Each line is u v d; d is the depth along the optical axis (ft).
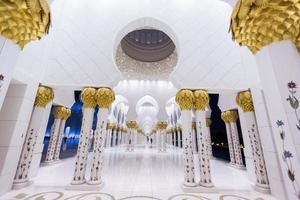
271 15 6.94
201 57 16.15
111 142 55.36
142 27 17.85
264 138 13.76
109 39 16.16
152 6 17.12
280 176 12.20
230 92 16.48
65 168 21.94
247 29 7.86
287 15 6.65
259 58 7.92
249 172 17.01
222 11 17.35
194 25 16.94
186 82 15.57
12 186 12.81
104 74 15.42
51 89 15.76
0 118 12.59
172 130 58.95
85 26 16.51
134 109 39.32
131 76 37.99
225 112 26.96
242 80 15.76
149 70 37.86
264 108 13.67
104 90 14.88
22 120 13.26
